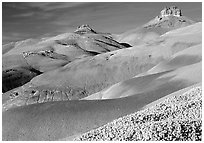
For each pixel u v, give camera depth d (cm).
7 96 13888
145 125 2564
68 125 3909
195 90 3512
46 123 4006
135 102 4438
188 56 9162
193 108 2862
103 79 15788
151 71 9169
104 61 16875
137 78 7212
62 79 15488
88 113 4106
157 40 18362
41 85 14775
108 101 4534
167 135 2333
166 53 16338
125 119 2955
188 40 16812
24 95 13750
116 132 2616
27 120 4153
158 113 2939
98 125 3816
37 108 4428
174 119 2642
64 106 4406
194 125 2433
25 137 3850
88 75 15950
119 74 15988
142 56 16612
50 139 3684
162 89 5509
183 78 5831
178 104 3109
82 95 14525
